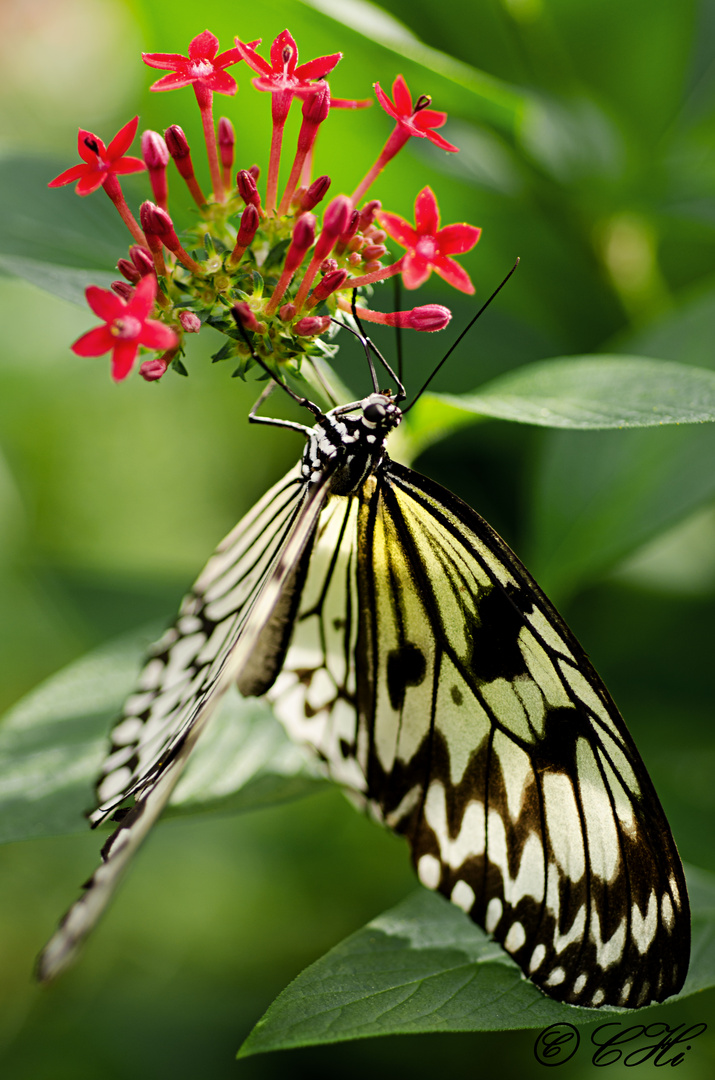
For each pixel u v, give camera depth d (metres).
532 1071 0.55
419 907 0.49
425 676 0.49
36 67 0.89
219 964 0.60
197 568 0.65
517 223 0.56
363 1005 0.48
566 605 0.56
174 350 0.49
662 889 0.48
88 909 0.44
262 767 0.51
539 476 0.54
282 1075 0.56
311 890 0.61
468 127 0.56
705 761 0.56
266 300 0.49
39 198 0.53
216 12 0.53
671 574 0.58
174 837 0.61
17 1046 0.59
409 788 0.49
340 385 0.50
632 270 0.57
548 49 0.55
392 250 0.54
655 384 0.49
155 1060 0.57
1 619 0.68
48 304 0.85
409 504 0.49
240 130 0.54
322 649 0.50
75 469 0.85
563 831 0.48
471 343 0.55
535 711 0.48
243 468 0.80
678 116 0.56
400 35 0.52
